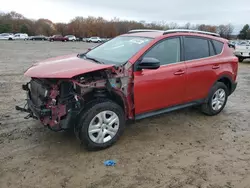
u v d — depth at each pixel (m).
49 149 3.70
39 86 3.67
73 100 3.42
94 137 3.61
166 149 3.82
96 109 3.52
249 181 3.12
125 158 3.53
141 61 3.73
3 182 2.94
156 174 3.19
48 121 3.47
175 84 4.29
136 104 3.90
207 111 5.18
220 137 4.31
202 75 4.71
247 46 15.34
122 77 3.68
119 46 4.43
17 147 3.72
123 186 2.94
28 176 3.06
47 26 80.69
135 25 79.44
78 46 34.59
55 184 2.94
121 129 3.86
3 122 4.57
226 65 5.19
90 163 3.38
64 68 3.53
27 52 21.06
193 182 3.06
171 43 4.34
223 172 3.28
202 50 4.82
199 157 3.63
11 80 8.11
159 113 4.30
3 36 52.91
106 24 81.38
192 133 4.43
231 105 6.16
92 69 3.42
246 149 3.92
